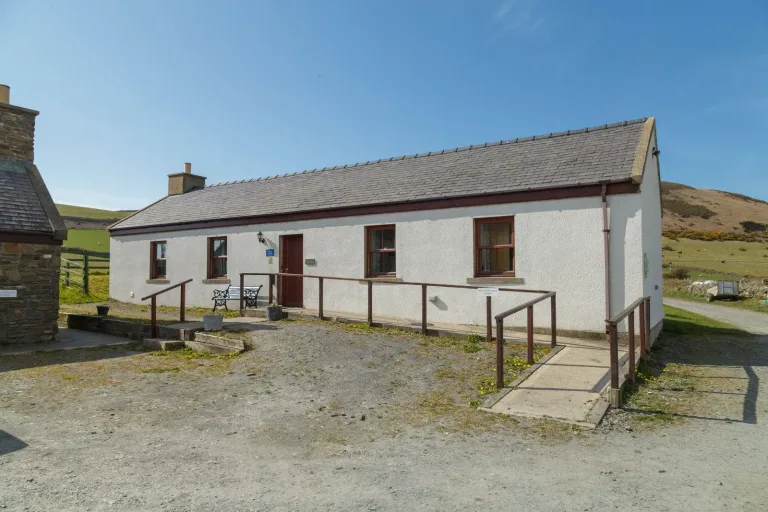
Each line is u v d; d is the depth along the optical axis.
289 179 18.45
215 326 11.49
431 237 12.77
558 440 5.52
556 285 11.09
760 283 29.89
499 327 7.57
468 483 4.41
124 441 5.46
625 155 11.14
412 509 3.93
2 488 4.25
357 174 16.39
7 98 12.84
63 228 11.68
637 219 10.24
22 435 5.61
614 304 10.42
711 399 7.16
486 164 13.51
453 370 8.55
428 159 15.38
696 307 24.55
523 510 3.91
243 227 16.69
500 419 6.25
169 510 3.89
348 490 4.28
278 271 15.75
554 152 12.70
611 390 6.70
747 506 3.96
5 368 8.87
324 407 6.78
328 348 10.05
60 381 8.02
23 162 12.75
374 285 13.67
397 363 9.03
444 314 12.53
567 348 9.81
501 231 12.05
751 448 5.26
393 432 5.83
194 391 7.52
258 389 7.62
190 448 5.27
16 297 11.05
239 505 3.99
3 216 11.02
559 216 11.09
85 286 21.22
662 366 9.38
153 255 19.58
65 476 4.51
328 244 14.65
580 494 4.18
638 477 4.53
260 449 5.27
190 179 22.45
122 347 10.91
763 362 10.00
